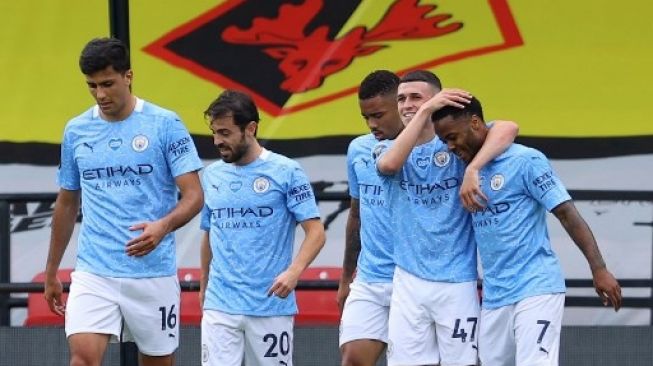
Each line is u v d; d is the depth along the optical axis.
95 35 26.02
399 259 19.23
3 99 25.91
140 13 26.03
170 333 19.84
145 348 19.80
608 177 25.61
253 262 20.31
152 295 19.52
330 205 25.44
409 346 19.17
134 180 19.27
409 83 19.05
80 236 19.53
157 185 19.39
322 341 23.56
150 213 19.34
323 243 20.34
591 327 23.50
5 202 24.08
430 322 19.16
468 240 18.97
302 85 25.92
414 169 18.95
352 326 20.19
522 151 18.30
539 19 25.80
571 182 25.67
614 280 18.12
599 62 25.73
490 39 25.86
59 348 23.56
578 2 25.77
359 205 20.64
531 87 25.80
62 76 25.98
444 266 18.92
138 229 18.53
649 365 23.39
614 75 25.72
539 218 18.47
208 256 21.47
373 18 25.97
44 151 25.89
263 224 20.33
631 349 23.42
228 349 20.42
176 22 26.11
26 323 24.45
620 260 25.38
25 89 25.95
